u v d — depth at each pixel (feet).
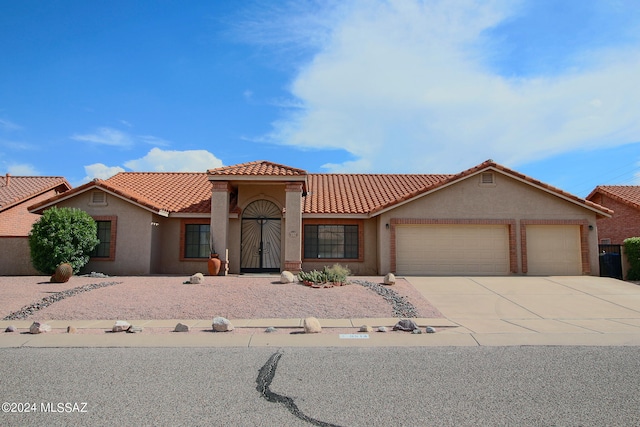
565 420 17.07
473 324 37.58
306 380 21.94
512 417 17.34
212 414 17.74
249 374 23.02
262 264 72.49
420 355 26.86
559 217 66.54
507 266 66.69
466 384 21.21
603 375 22.67
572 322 38.63
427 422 16.89
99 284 52.19
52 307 42.01
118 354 27.48
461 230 67.41
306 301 44.16
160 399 19.36
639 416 17.46
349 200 75.82
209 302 43.91
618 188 100.63
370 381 21.72
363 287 50.83
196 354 27.37
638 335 32.99
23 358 26.53
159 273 71.00
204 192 79.41
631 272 66.39
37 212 69.10
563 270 66.18
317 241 72.38
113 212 68.13
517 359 25.84
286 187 67.21
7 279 57.67
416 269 66.90
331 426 16.65
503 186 67.05
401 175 91.35
